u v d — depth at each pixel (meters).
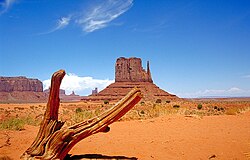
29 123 19.39
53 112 7.95
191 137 11.74
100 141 11.23
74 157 8.67
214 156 8.97
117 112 8.25
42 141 7.84
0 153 9.09
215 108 62.62
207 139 11.27
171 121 16.77
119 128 14.94
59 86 7.88
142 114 26.38
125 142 10.98
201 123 15.77
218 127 14.27
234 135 11.99
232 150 9.63
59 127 8.09
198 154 9.23
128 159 8.49
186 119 17.47
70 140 7.86
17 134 13.38
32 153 7.75
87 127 8.06
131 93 8.35
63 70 7.86
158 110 29.03
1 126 15.88
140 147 10.10
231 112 25.30
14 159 8.27
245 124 15.21
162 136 12.16
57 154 7.75
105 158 8.54
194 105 76.75
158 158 8.76
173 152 9.47
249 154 9.14
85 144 10.63
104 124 8.16
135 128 14.73
